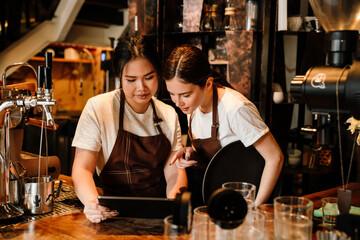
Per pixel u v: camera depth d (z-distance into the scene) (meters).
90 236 1.41
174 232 1.04
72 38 5.98
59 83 6.52
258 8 3.43
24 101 1.53
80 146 1.82
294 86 1.25
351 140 3.31
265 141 1.76
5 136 1.55
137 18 3.93
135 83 1.72
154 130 1.97
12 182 1.58
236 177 1.85
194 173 2.21
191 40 3.94
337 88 1.14
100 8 5.85
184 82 1.63
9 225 1.50
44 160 2.05
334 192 2.03
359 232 1.07
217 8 3.69
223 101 1.85
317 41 3.36
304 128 3.43
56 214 1.64
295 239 1.08
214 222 1.05
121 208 1.52
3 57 5.03
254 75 3.52
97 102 1.88
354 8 1.12
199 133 2.03
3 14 4.87
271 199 1.90
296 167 3.48
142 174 1.92
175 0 3.89
